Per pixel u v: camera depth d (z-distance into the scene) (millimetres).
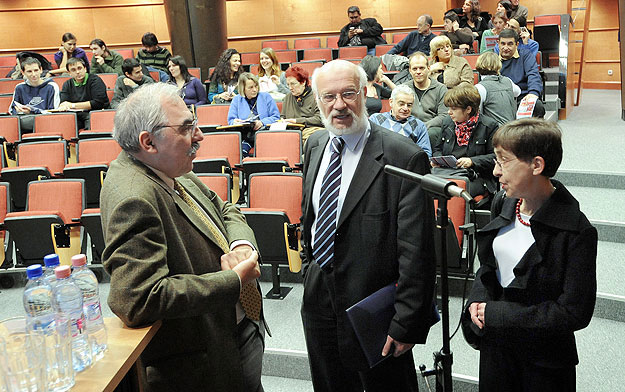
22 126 7020
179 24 10469
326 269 2148
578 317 1787
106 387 1442
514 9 9742
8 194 4555
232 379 1882
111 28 14211
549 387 1924
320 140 2287
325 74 2045
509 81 5215
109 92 8594
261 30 14289
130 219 1640
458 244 3508
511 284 1930
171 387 1785
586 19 8688
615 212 4312
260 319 2135
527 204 1942
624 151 5477
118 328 1699
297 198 4266
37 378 1392
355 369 2139
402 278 1990
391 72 7957
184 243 1809
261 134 5590
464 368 2984
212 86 8531
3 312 3980
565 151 5637
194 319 1798
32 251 4223
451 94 4223
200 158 5289
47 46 14227
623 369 2916
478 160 4180
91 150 5680
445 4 13320
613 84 11188
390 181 2025
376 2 13711
